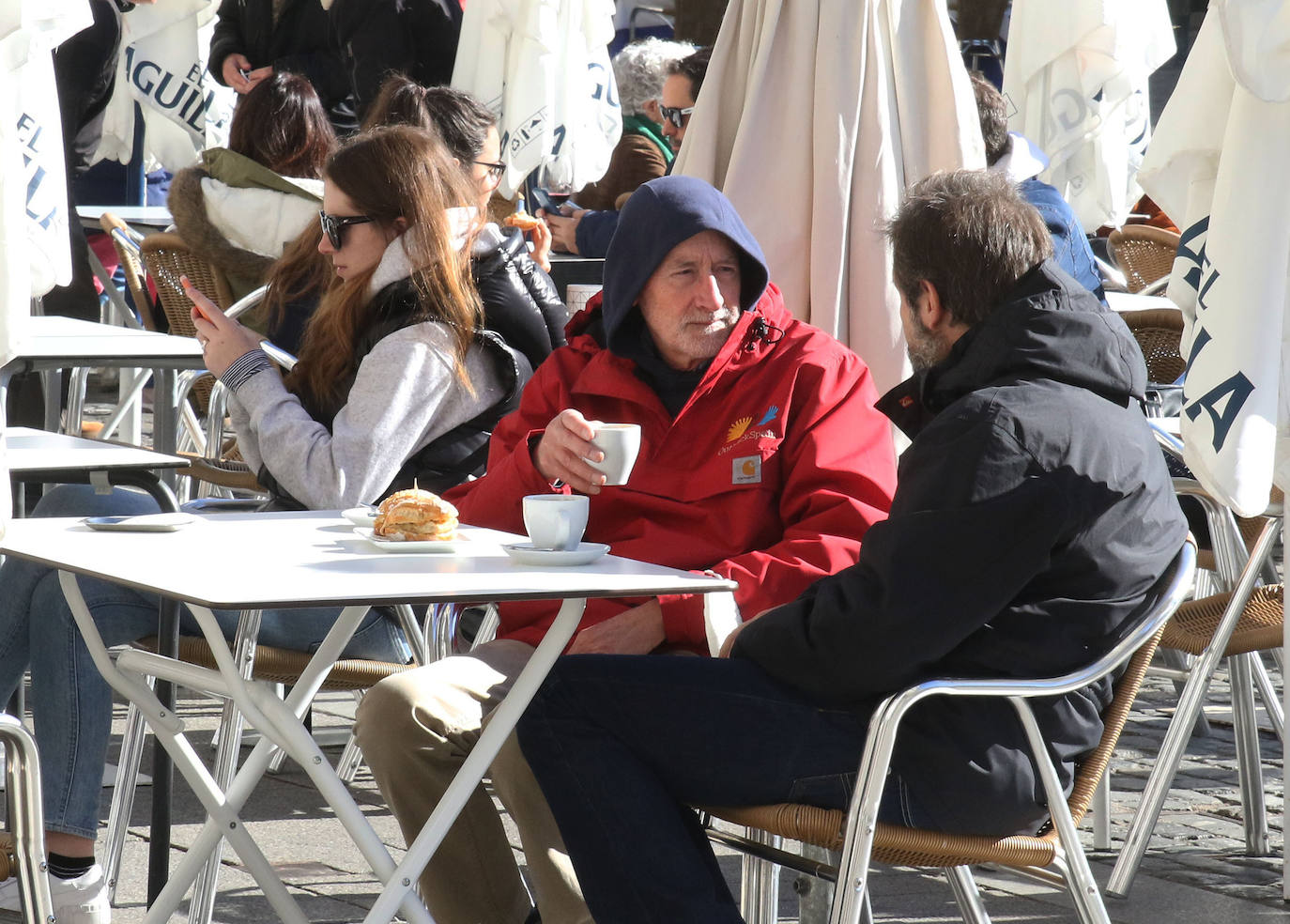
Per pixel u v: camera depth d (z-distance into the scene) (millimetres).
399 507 7547
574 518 7426
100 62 23750
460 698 8359
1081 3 20219
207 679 7406
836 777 7488
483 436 10961
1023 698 7328
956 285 7914
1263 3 8500
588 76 23250
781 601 8727
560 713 7504
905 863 7438
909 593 7168
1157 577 7672
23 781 6715
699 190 9477
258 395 10547
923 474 7344
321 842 11711
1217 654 11203
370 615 10062
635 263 9438
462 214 11016
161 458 9695
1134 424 7715
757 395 9492
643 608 8836
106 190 28016
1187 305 10094
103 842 11461
